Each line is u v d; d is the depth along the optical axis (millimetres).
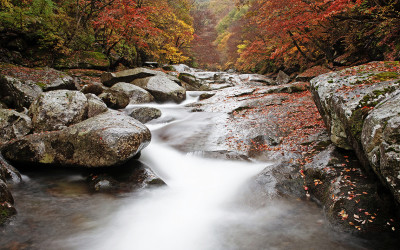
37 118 5941
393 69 4773
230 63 41875
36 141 5039
